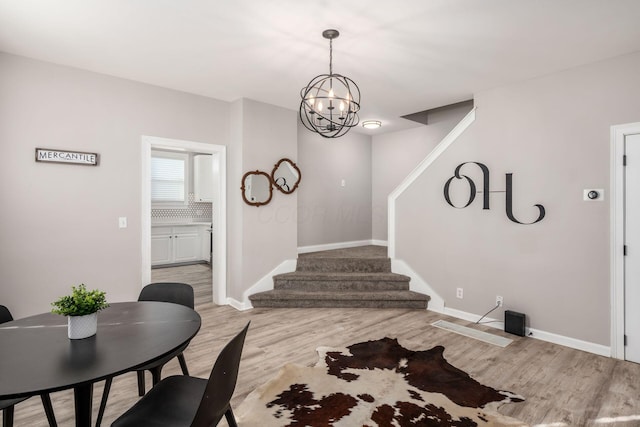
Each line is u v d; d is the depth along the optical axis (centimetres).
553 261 326
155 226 684
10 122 293
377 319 389
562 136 320
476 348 311
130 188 357
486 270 373
